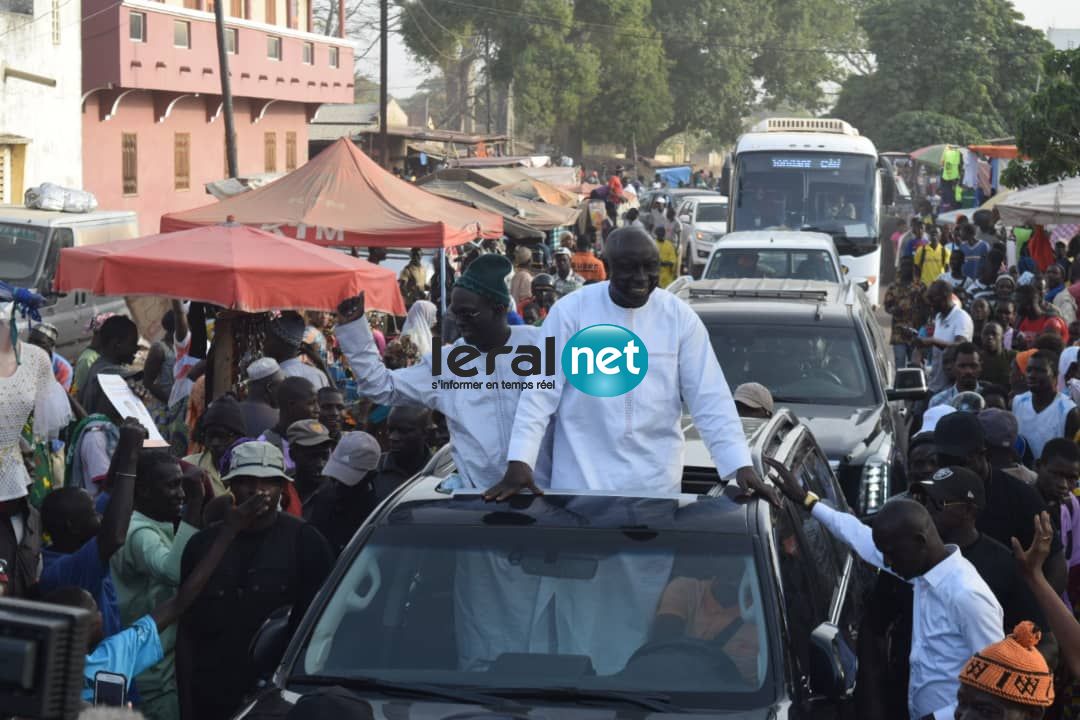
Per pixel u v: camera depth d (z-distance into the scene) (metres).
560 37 80.75
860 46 97.19
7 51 27.42
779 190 28.52
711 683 5.02
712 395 5.82
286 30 42.69
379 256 20.25
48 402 7.88
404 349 14.19
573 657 5.17
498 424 6.12
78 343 18.39
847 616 6.35
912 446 8.29
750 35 91.62
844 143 28.64
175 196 38.16
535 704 4.99
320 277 11.92
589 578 5.32
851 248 28.12
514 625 5.28
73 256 11.96
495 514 5.60
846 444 10.25
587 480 5.89
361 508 7.78
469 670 5.16
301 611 6.33
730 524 5.50
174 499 6.73
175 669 6.43
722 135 94.31
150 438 7.11
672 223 39.09
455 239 16.91
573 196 37.75
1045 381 10.15
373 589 5.42
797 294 12.96
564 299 5.95
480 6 80.44
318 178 17.19
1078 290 16.50
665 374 5.85
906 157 66.31
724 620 5.18
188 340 12.98
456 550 5.47
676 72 90.88
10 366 7.64
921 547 5.52
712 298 12.93
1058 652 5.89
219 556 6.07
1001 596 5.93
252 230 12.56
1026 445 10.17
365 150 54.25
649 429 5.88
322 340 13.44
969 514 5.97
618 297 5.80
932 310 15.59
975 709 4.30
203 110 39.50
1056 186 19.03
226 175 41.12
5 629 2.34
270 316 12.59
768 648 5.10
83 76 33.34
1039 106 22.89
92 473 8.27
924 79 84.00
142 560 6.56
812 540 6.41
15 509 7.68
